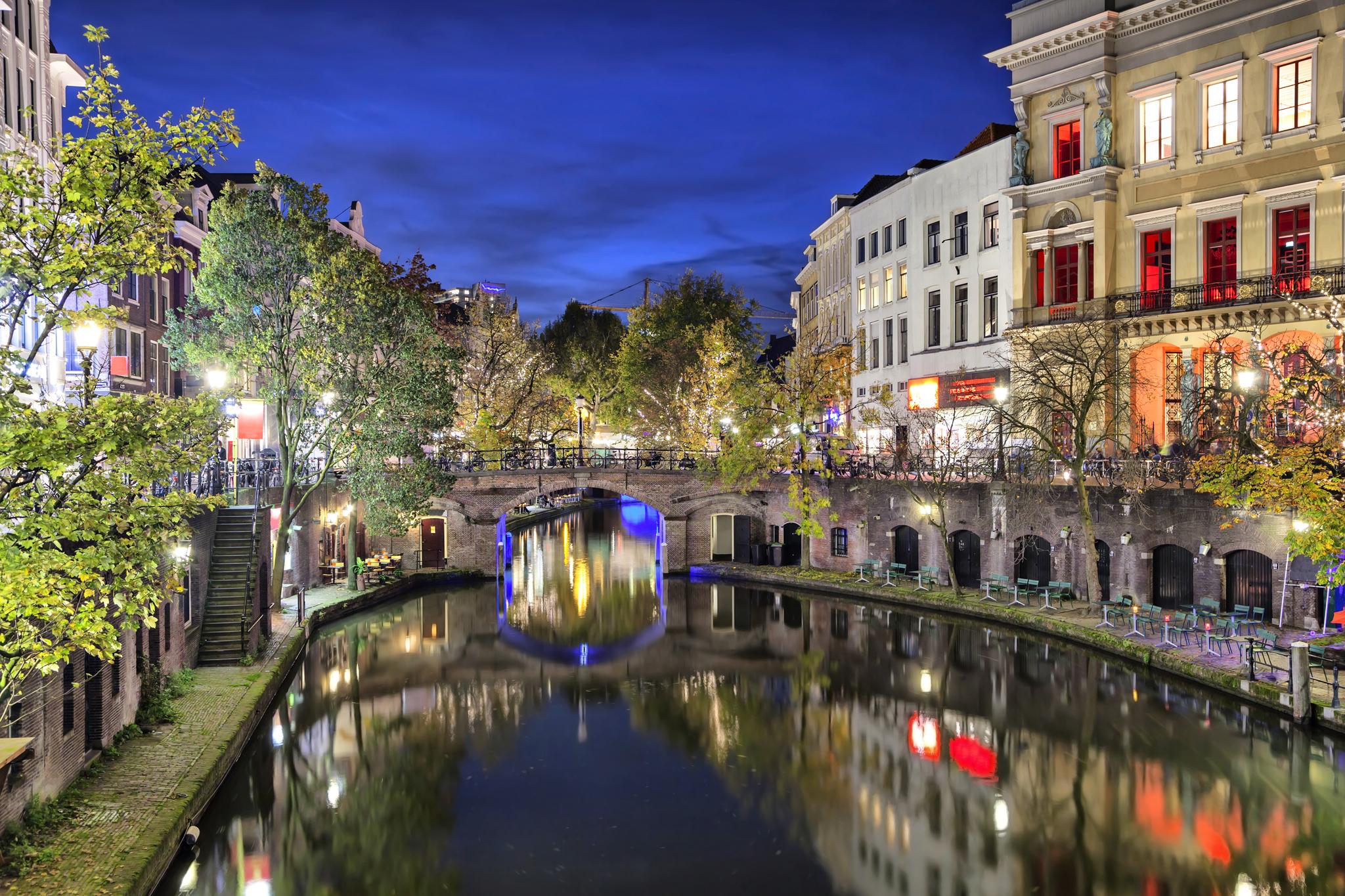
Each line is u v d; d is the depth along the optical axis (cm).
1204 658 2472
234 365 2992
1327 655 2138
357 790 1969
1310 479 2041
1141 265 3816
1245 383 2581
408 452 3572
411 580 4409
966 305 4600
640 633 3550
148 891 1315
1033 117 4144
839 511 4394
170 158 1229
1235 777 1919
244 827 1773
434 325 4866
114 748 1752
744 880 1572
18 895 1205
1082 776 1975
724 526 4966
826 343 4934
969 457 3875
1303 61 3366
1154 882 1527
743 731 2367
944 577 3925
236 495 2873
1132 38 3803
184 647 2342
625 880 1573
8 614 1093
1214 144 3603
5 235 1170
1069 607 3244
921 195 4916
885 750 2191
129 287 3909
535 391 5906
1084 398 3077
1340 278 3209
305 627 3120
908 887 1534
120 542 1224
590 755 2198
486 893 1523
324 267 3072
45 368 2080
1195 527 2945
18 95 2709
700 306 6844
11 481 1170
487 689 2788
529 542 6538
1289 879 1524
